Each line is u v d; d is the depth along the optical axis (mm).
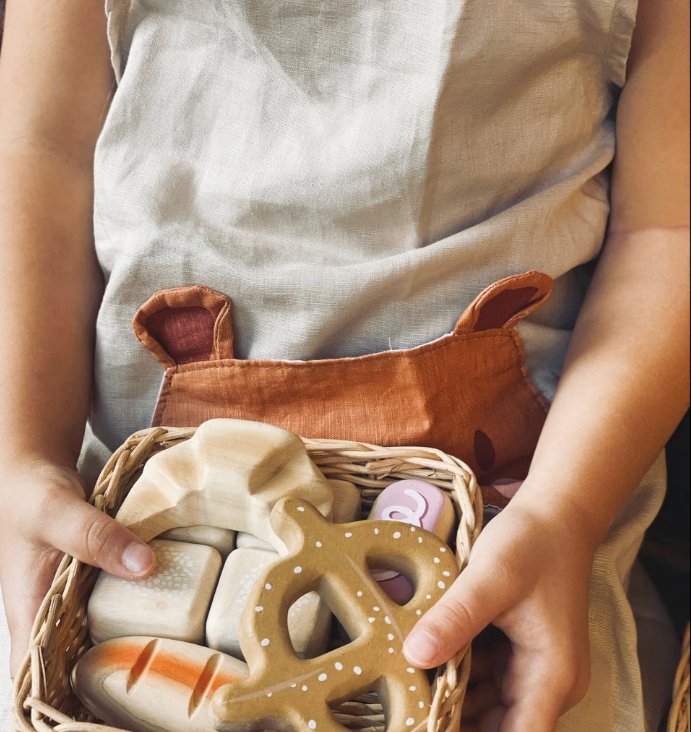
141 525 576
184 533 595
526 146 630
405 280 625
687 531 1157
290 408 662
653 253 722
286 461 588
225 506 579
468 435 668
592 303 728
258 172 630
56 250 703
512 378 695
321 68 614
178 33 644
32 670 488
